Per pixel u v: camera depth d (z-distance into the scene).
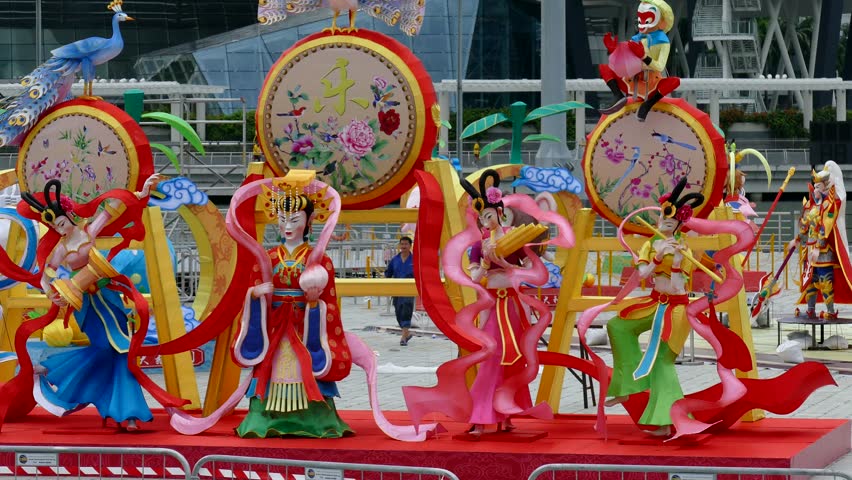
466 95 76.75
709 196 12.33
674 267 11.52
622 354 11.59
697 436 11.26
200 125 53.97
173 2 79.38
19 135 13.21
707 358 20.38
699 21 83.19
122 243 12.36
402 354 22.38
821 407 15.52
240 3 79.69
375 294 12.41
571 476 10.66
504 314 11.64
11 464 11.62
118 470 11.45
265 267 11.68
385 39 12.83
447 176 12.55
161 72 78.38
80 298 12.02
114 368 12.22
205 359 19.33
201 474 11.16
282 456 11.16
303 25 78.19
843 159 64.38
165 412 13.33
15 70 80.88
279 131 12.83
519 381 11.52
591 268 34.84
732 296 11.56
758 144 71.88
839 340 22.11
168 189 13.60
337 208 11.84
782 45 85.56
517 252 11.83
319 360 11.59
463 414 11.42
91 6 79.94
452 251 11.64
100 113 13.12
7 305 14.21
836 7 82.50
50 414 13.37
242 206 12.35
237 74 77.50
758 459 10.51
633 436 11.52
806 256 22.48
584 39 76.56
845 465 11.84
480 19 76.75
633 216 12.54
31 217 12.16
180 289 30.66
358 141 12.70
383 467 8.78
